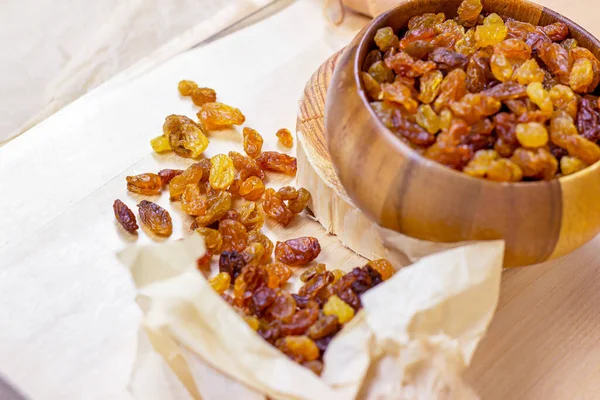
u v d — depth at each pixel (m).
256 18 0.47
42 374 0.34
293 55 0.45
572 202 0.31
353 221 0.36
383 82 0.34
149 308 0.32
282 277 0.35
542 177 0.31
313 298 0.34
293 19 0.47
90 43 0.52
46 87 0.51
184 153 0.40
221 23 0.49
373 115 0.32
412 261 0.33
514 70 0.34
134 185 0.38
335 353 0.31
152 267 0.32
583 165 0.31
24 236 0.37
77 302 0.35
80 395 0.33
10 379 0.33
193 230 0.37
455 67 0.33
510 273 0.36
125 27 0.53
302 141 0.37
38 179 0.40
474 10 0.35
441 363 0.30
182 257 0.32
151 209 0.37
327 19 0.47
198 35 0.48
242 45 0.46
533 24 0.36
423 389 0.30
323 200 0.36
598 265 0.36
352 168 0.32
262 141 0.40
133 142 0.41
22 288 0.36
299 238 0.36
